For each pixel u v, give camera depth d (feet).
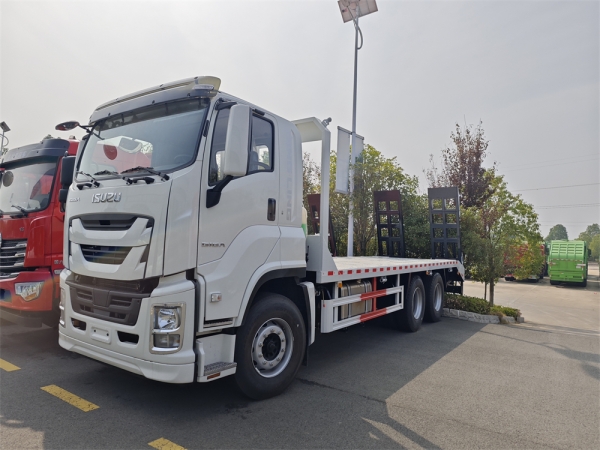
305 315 15.83
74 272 13.80
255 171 14.01
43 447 10.60
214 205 12.50
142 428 11.78
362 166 37.68
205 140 12.50
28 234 18.89
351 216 37.52
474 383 16.69
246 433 11.71
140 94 14.33
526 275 42.75
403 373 17.72
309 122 18.07
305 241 16.24
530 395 15.51
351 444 11.31
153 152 13.24
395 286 24.22
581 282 86.94
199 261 12.11
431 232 35.96
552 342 24.76
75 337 13.55
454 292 34.47
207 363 12.38
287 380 14.69
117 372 16.33
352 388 15.66
